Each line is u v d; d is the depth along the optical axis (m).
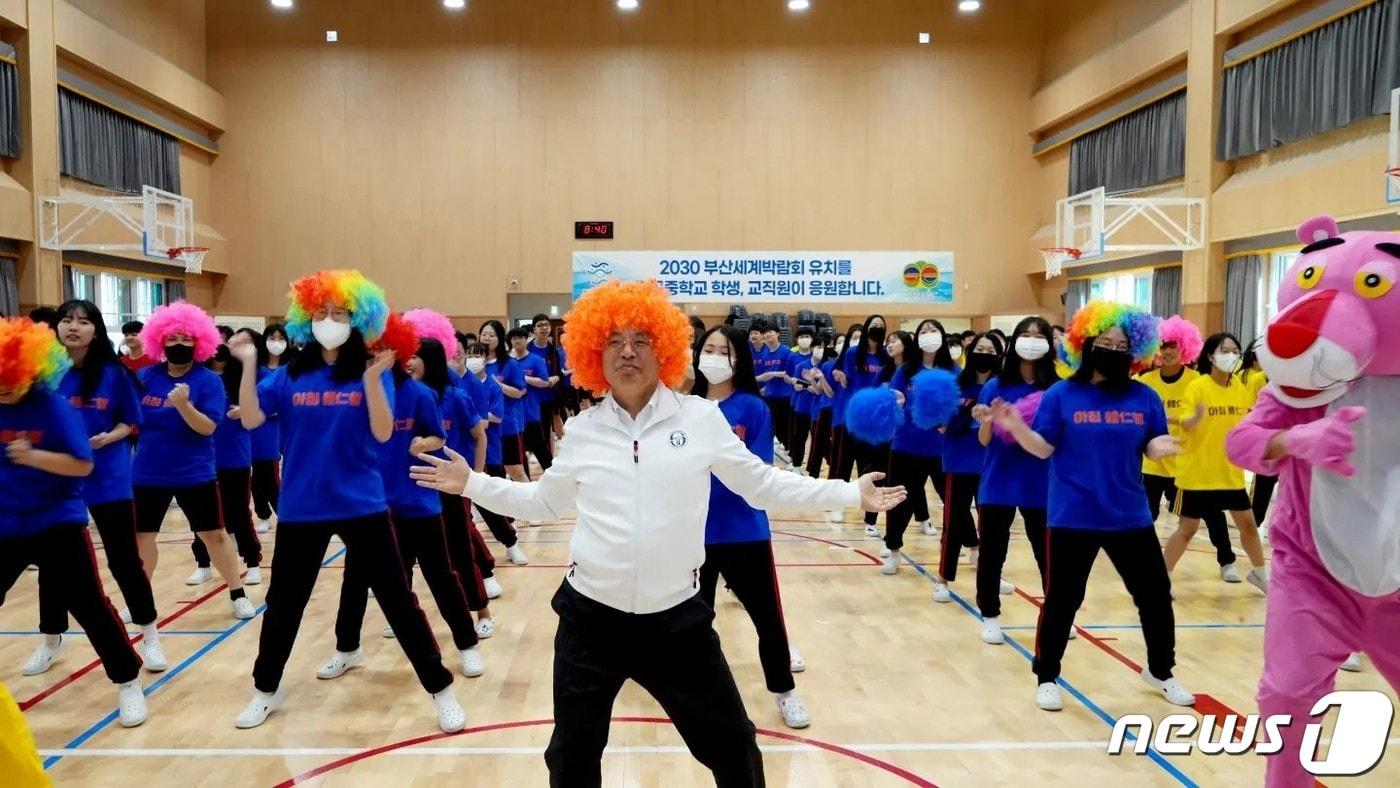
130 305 16.66
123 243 15.97
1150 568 3.98
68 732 3.80
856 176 19.33
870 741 3.72
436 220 19.11
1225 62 13.75
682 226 19.23
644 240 19.20
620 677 2.37
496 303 19.14
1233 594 6.02
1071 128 18.02
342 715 4.00
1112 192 16.73
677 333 2.44
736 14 19.20
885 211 19.36
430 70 19.06
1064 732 3.81
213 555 5.39
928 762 3.52
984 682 4.43
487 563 5.99
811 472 9.98
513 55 19.09
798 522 8.90
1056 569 3.99
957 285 19.41
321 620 5.55
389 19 19.00
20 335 3.49
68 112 14.56
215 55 19.00
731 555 3.82
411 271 19.11
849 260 18.27
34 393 3.58
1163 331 6.70
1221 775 3.40
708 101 19.22
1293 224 12.39
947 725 3.89
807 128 19.27
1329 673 2.61
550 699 4.19
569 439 2.45
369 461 3.77
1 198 13.13
